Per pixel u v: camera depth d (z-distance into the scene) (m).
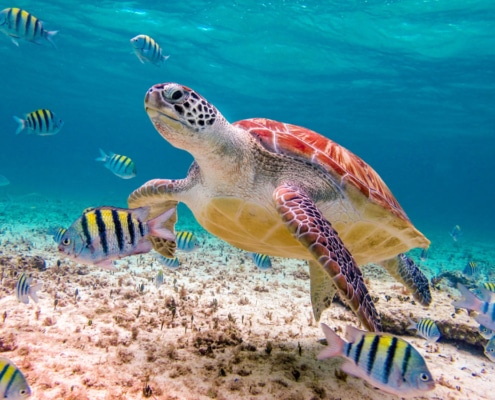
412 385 0.44
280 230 0.72
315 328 0.96
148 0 3.76
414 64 4.61
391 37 3.99
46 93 9.41
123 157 1.62
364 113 7.50
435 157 13.98
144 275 1.33
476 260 2.91
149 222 0.58
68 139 21.66
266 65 5.48
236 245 0.88
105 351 0.71
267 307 1.10
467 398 0.72
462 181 23.00
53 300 0.95
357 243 0.83
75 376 0.61
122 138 19.66
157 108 0.64
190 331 0.84
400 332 1.04
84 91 8.59
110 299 1.02
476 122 7.00
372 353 0.47
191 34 4.64
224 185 0.73
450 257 2.93
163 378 0.64
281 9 3.73
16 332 0.73
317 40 4.36
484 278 2.10
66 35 4.96
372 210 0.77
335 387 0.67
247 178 0.73
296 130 0.87
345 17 3.72
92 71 6.69
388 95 5.98
